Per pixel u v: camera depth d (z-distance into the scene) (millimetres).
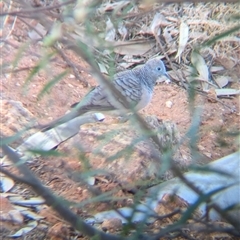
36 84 12133
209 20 14359
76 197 9320
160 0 5535
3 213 9141
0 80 12023
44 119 11391
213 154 11258
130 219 6738
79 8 5598
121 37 13773
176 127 10953
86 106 10805
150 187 9211
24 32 12984
